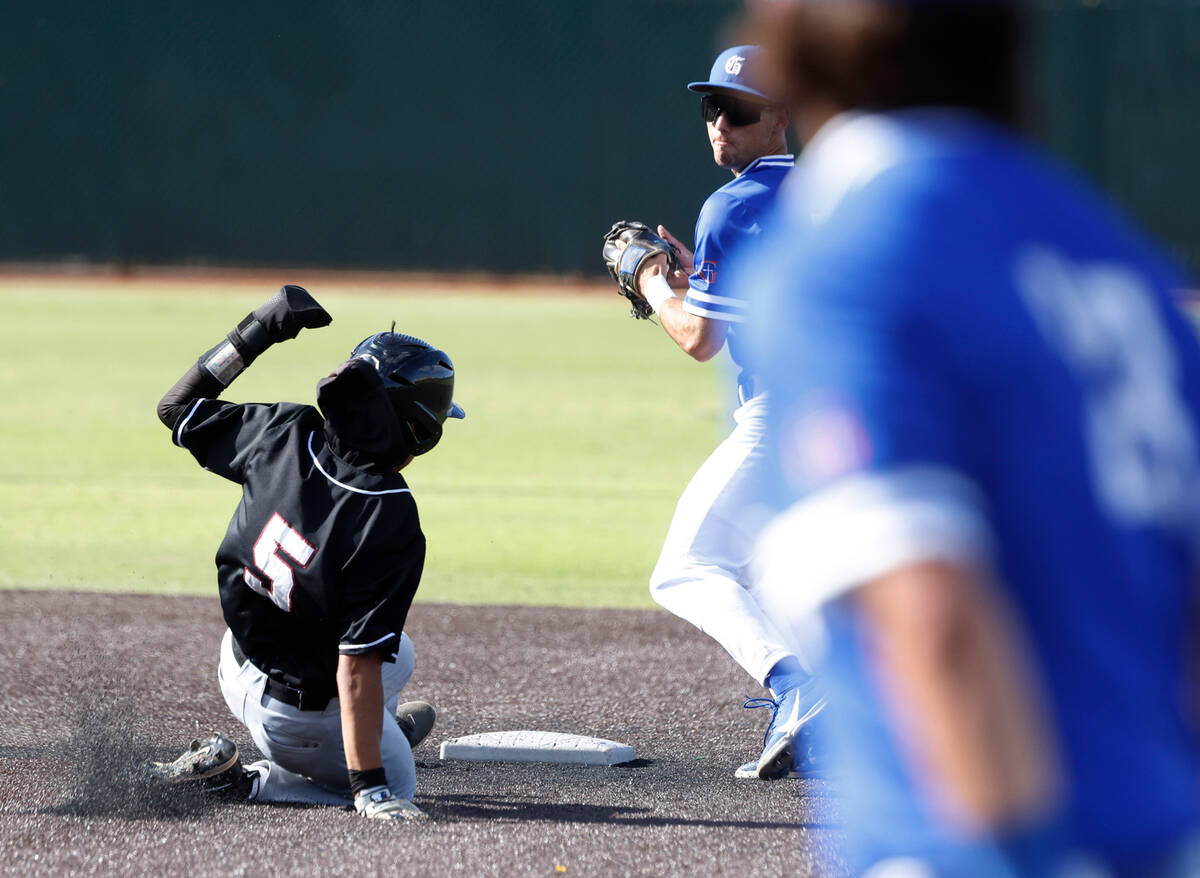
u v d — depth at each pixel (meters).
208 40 105.06
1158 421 3.79
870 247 3.67
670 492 36.19
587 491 36.12
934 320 3.59
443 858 11.32
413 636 21.98
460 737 16.55
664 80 106.44
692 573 14.78
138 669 19.52
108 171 105.19
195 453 13.13
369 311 84.94
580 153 106.88
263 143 106.06
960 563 3.45
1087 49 102.00
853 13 3.79
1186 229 101.75
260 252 106.81
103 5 104.19
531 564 27.88
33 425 44.88
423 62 106.19
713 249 14.24
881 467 3.54
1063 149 102.62
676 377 60.25
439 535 30.59
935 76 3.82
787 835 12.09
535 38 106.19
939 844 3.70
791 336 3.73
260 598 12.72
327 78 105.88
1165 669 3.77
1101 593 3.67
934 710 3.42
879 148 3.82
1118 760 3.64
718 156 14.92
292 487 12.37
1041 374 3.61
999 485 3.61
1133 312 3.83
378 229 107.12
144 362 61.41
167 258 106.00
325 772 13.20
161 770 13.45
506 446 43.09
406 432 12.67
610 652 21.08
